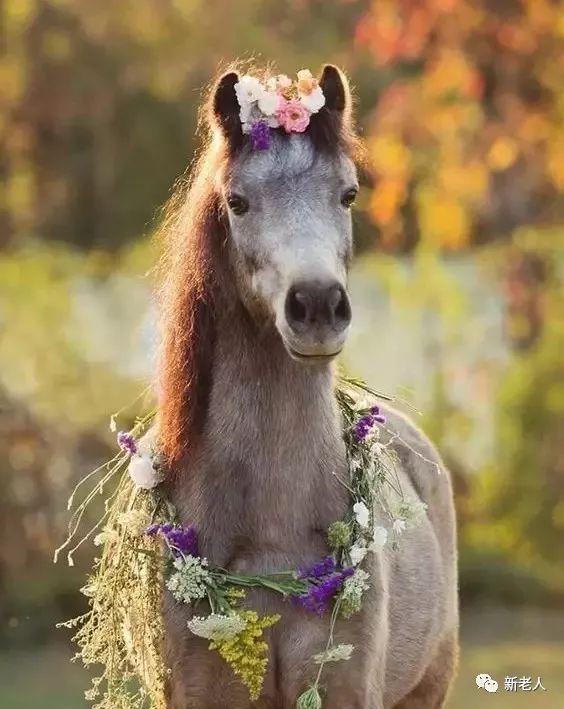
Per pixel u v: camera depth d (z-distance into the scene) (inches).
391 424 304.7
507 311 674.2
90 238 1299.2
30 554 559.5
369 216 769.6
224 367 244.1
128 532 252.8
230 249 242.5
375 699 246.8
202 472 244.2
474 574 605.3
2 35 1159.6
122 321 708.0
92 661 262.8
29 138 1216.2
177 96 1254.3
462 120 722.2
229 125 239.5
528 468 633.6
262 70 270.8
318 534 243.0
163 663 246.2
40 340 581.6
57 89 1210.6
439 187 724.0
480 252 743.1
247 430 241.6
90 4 1169.4
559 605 601.6
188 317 245.4
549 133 735.7
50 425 562.9
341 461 247.8
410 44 714.8
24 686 478.9
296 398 240.7
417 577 279.9
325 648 239.5
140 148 1298.0
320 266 222.4
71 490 559.5
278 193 232.4
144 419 273.7
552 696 462.3
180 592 238.5
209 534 242.7
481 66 761.6
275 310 227.8
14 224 1225.4
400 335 676.1
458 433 649.6
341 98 246.8
